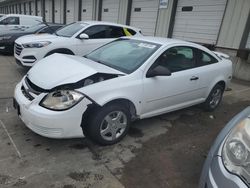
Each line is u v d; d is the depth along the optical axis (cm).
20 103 314
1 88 546
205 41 969
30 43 646
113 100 325
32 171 279
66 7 1967
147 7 1195
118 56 393
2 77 634
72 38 686
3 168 279
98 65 358
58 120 290
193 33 1012
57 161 300
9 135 345
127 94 334
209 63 465
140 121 432
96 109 317
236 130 219
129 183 275
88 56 424
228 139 216
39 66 358
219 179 195
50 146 328
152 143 362
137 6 1255
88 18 1678
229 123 250
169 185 279
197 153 348
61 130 297
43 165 291
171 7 1064
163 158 328
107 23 751
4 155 302
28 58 653
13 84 582
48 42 653
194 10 992
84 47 701
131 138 370
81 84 309
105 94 314
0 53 963
